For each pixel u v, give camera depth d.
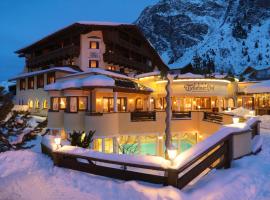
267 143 13.35
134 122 18.06
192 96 27.09
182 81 26.17
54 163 9.96
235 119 11.94
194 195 6.62
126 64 38.38
